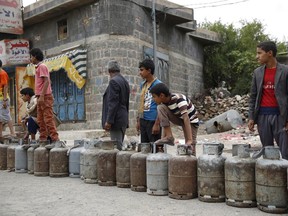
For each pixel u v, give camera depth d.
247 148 4.07
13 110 19.38
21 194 4.91
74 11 15.63
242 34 24.81
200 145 10.54
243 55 22.78
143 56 15.58
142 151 4.98
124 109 6.04
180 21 17.91
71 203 4.35
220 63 22.80
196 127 5.49
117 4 14.55
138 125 6.30
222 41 22.67
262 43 4.64
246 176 3.98
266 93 4.68
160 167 4.64
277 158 3.84
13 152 7.03
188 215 3.72
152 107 5.78
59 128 16.36
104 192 4.92
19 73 17.33
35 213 3.95
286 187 3.76
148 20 16.23
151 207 4.08
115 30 14.51
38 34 17.61
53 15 16.47
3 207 4.24
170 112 5.18
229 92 22.42
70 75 14.97
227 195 4.10
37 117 7.18
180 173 4.41
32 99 7.89
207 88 22.69
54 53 16.69
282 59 19.39
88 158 5.57
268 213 3.78
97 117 14.70
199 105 20.03
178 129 16.02
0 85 9.36
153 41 16.06
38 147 6.52
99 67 14.66
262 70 4.72
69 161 6.18
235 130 15.01
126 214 3.82
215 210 3.90
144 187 4.89
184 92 19.69
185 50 19.98
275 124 4.61
